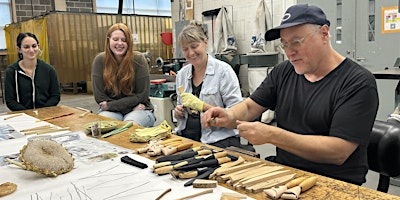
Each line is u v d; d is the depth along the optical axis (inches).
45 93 115.5
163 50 275.4
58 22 223.5
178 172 42.0
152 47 269.4
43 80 114.1
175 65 188.2
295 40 46.2
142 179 42.3
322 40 47.1
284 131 43.6
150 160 49.3
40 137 63.4
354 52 155.9
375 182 101.0
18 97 111.7
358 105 44.5
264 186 37.7
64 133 68.3
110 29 100.0
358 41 154.0
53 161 44.8
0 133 70.6
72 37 229.8
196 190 38.4
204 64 80.2
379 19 146.3
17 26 262.4
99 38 241.0
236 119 57.6
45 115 90.1
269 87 59.6
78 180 42.9
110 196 37.9
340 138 43.7
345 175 47.4
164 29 275.3
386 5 143.1
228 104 78.4
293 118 54.1
